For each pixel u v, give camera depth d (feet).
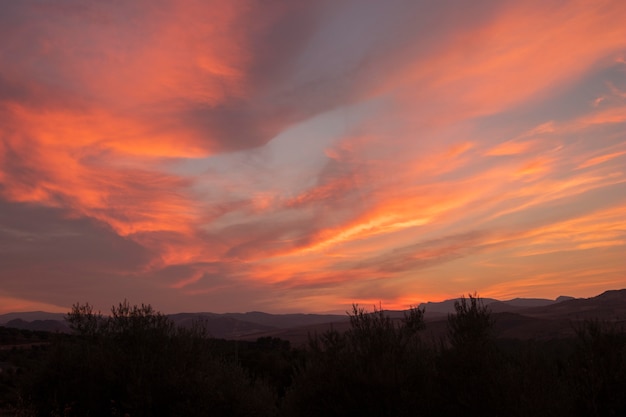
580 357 34.71
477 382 35.50
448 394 36.37
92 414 44.96
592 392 32.01
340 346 40.37
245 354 96.43
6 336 218.38
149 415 44.01
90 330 51.57
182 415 44.19
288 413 40.29
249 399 47.70
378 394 36.94
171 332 51.24
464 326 39.01
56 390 45.21
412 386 37.24
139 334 49.78
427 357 39.32
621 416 31.73
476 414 34.63
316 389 38.68
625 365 32.73
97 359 47.03
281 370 89.15
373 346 39.68
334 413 37.47
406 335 42.39
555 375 35.42
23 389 46.62
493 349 38.65
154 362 47.55
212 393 46.14
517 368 36.17
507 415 33.24
